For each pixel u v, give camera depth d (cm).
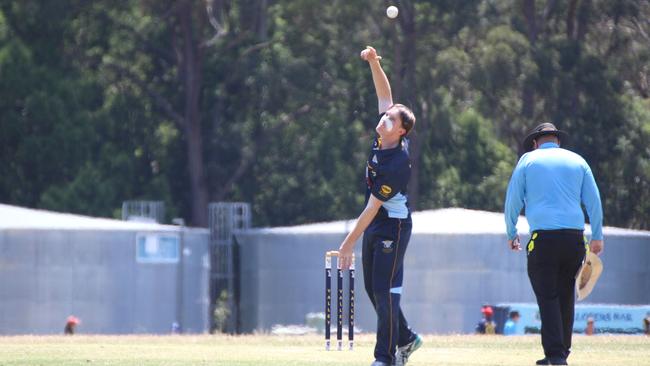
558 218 3762
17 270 13962
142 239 14675
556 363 3750
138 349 4550
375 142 3347
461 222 14638
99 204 19738
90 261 14288
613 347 4931
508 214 3875
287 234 15575
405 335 3516
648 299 14712
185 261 15225
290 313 15525
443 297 14212
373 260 3375
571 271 3844
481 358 4084
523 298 14225
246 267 16162
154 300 14800
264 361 3750
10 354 4166
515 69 19312
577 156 3841
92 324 14288
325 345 5009
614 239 14662
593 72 19938
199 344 5316
